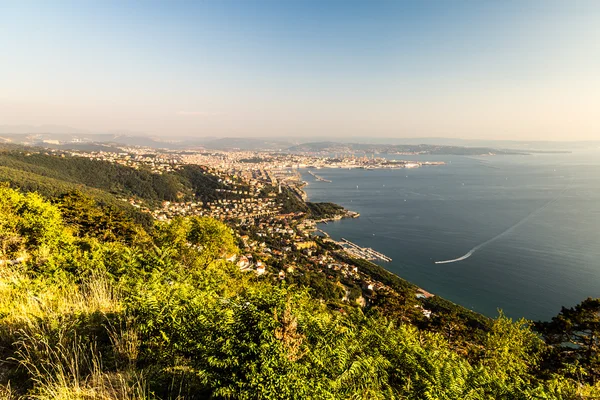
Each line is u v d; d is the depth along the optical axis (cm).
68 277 695
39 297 559
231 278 1244
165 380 419
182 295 577
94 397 366
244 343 392
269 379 367
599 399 763
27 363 411
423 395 546
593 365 1360
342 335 505
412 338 845
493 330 1695
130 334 468
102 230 2472
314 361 418
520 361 1441
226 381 387
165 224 1570
